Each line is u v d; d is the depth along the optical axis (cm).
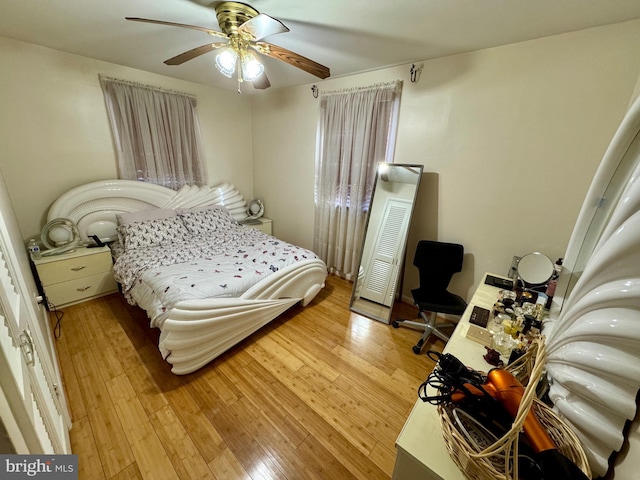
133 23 173
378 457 135
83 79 246
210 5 150
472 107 207
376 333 233
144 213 280
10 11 160
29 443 60
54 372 144
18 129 223
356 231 293
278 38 188
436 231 247
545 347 68
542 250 198
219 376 179
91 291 252
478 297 169
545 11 141
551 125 179
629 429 64
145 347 200
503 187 205
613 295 56
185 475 124
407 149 247
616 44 152
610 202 78
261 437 142
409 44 190
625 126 65
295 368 189
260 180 402
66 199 247
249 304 195
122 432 140
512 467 61
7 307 69
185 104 312
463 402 71
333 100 284
